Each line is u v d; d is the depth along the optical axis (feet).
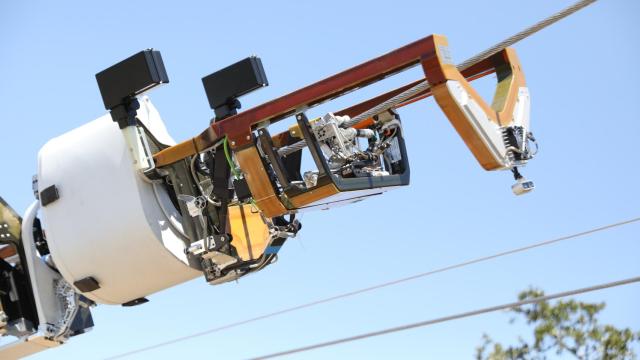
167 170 28.12
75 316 31.48
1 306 31.17
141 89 27.37
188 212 28.27
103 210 28.12
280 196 26.30
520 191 25.30
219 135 26.66
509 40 24.16
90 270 28.48
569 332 46.50
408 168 28.07
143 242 27.86
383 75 24.71
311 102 25.52
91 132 28.73
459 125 24.20
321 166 25.70
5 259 32.17
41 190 28.78
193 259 28.66
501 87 26.78
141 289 28.91
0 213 30.76
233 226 28.37
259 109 26.04
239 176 27.04
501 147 24.77
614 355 45.65
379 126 28.22
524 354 47.11
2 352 31.53
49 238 28.63
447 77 23.71
